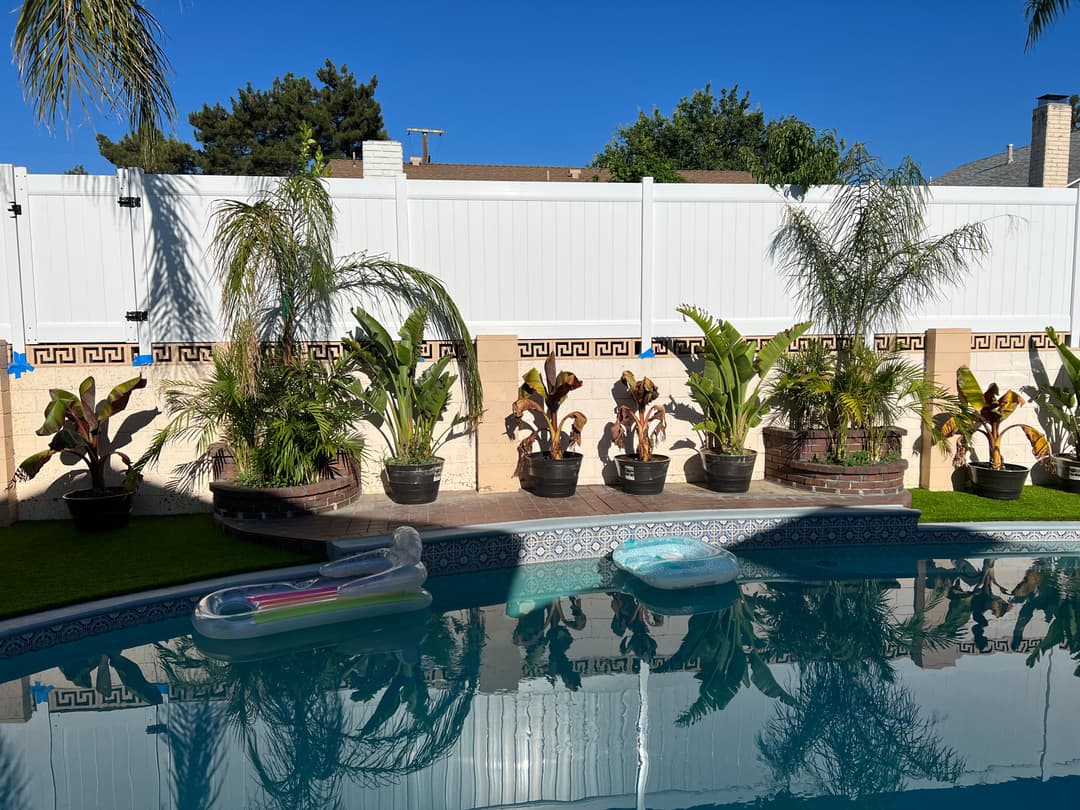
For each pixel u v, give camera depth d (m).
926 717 3.96
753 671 4.54
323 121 29.11
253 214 6.33
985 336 8.23
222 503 6.44
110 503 6.39
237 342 6.31
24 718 4.00
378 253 7.40
